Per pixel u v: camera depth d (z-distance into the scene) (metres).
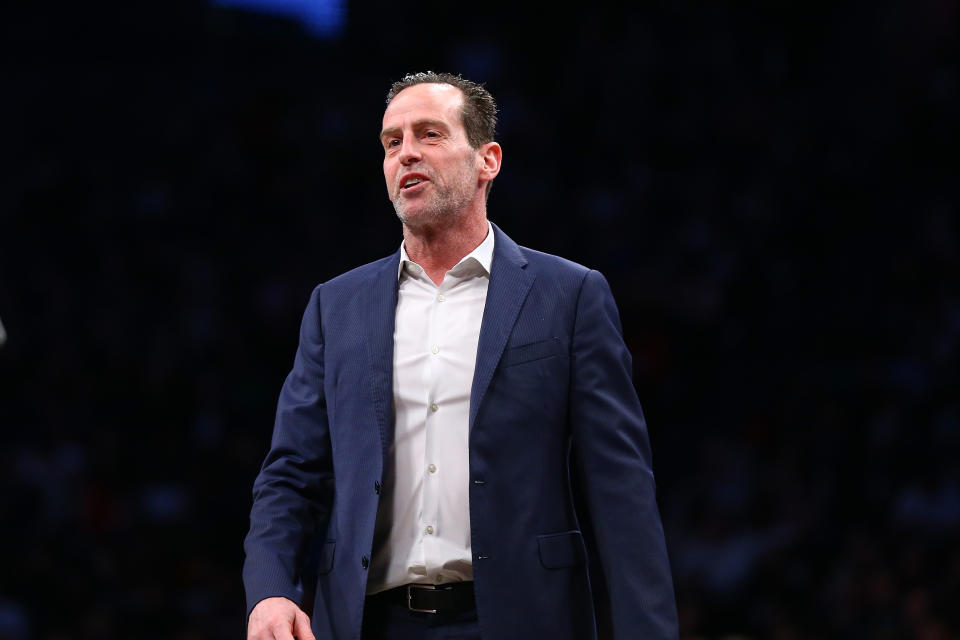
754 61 39.69
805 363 29.55
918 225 33.00
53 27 35.50
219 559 24.45
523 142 37.00
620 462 6.98
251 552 6.88
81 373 28.64
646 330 30.92
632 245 33.81
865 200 34.59
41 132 35.06
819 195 35.09
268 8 36.91
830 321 30.55
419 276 7.46
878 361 28.81
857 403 26.73
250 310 32.25
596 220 34.62
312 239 34.31
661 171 36.62
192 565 22.56
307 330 7.68
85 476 24.78
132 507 24.41
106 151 35.16
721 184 35.78
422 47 38.34
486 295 7.30
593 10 40.00
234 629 21.23
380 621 7.02
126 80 35.91
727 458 25.73
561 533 6.95
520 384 7.00
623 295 31.95
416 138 7.35
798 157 36.47
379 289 7.48
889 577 19.23
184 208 34.38
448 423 7.02
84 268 32.31
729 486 24.56
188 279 32.25
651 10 40.25
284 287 32.84
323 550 7.14
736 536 22.56
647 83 38.84
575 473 7.28
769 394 28.38
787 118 37.88
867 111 37.34
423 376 7.12
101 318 30.67
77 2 35.53
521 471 6.88
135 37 36.00
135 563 22.34
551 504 6.95
